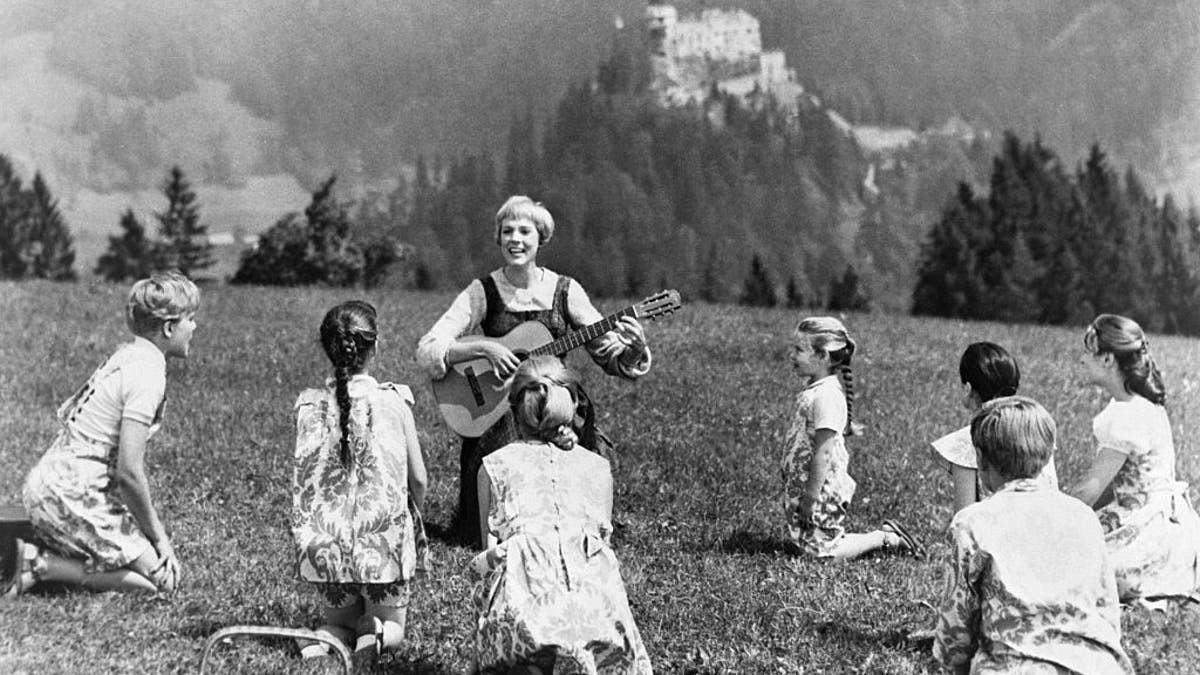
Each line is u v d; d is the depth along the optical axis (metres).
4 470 8.70
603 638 4.65
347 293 19.91
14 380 11.58
